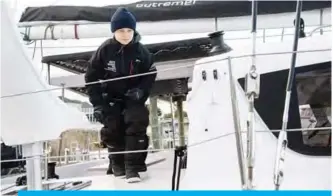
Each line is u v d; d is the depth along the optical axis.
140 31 2.87
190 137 1.95
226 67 1.90
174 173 1.90
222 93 1.89
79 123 2.13
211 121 1.90
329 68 1.84
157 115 4.37
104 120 2.59
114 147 2.61
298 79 1.85
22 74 1.86
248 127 1.29
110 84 2.54
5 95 1.84
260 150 1.78
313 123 1.81
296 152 1.75
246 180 1.26
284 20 2.70
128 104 2.46
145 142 2.44
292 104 1.81
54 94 1.98
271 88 1.84
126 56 2.47
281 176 1.31
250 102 1.31
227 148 1.84
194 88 1.98
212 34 2.24
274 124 1.81
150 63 2.56
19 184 2.51
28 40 3.10
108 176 2.63
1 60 1.83
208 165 1.87
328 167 1.71
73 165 3.57
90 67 2.55
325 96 1.83
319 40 1.87
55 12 2.96
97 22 2.98
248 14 2.72
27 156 1.90
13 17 1.85
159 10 2.79
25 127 1.87
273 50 1.88
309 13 2.67
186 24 2.86
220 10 2.72
